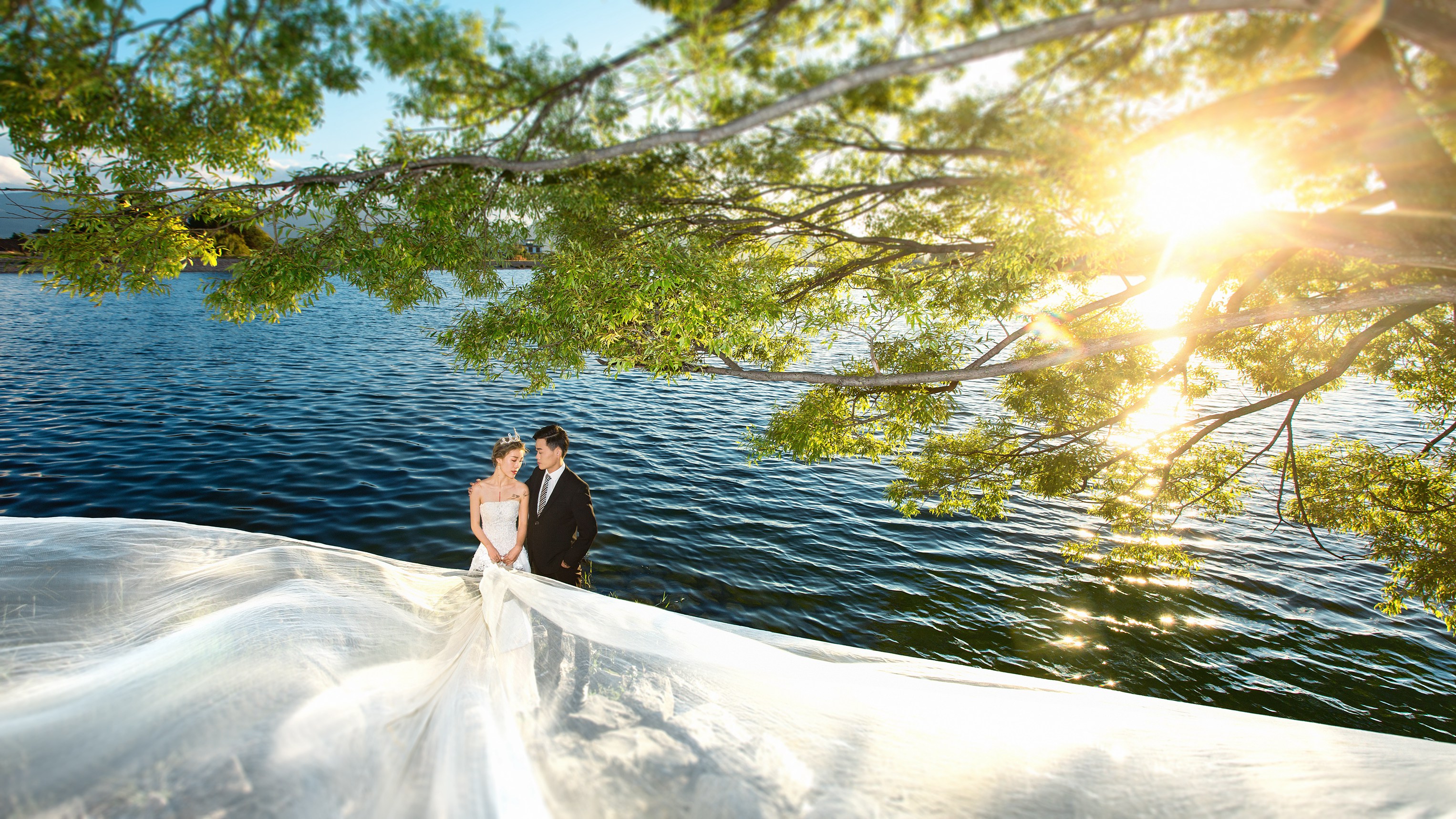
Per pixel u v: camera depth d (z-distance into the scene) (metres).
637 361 4.77
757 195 4.11
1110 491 8.74
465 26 2.76
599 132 3.13
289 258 3.95
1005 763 2.96
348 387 20.50
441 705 2.87
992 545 10.66
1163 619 8.47
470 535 9.46
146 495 10.69
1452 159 2.64
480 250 4.50
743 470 14.15
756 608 8.25
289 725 2.42
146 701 2.45
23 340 27.92
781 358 7.91
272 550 4.71
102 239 3.60
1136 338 4.02
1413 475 7.37
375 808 2.13
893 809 2.52
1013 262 4.32
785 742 2.96
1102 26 2.11
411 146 3.45
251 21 2.56
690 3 2.51
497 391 20.94
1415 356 7.62
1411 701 7.02
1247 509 12.64
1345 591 9.45
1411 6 2.13
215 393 18.97
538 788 2.41
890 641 7.71
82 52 2.52
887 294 6.49
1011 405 8.84
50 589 3.76
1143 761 3.07
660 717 3.09
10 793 1.93
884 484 13.56
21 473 11.43
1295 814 2.63
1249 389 24.42
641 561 9.27
